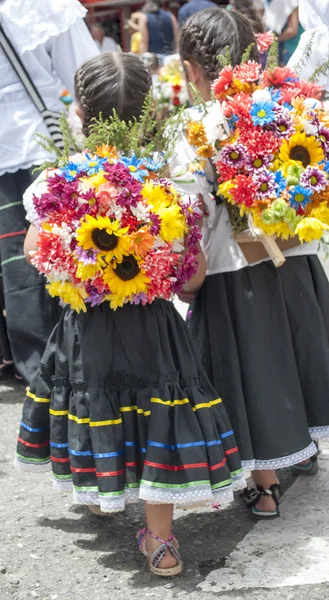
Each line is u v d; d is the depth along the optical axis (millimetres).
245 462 3541
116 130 3281
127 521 3814
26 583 3352
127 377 3291
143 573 3398
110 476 3234
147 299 3215
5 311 5301
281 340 3627
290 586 3258
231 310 3598
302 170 3379
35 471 3578
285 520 3750
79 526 3771
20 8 4895
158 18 9773
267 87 3529
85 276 3150
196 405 3312
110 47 12219
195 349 3449
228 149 3387
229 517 3801
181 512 3863
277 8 6883
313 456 4113
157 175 3344
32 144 4934
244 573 3359
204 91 3744
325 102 3688
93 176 3168
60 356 3402
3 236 5059
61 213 3162
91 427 3266
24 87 4949
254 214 3414
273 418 3576
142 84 3447
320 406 3744
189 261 3303
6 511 3916
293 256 3711
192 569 3404
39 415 3518
